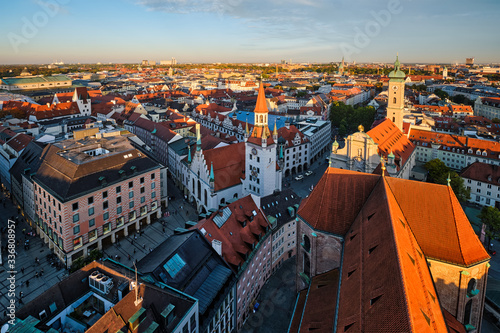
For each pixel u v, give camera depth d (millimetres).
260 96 105000
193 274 61656
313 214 67875
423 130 181125
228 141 147375
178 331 48219
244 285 71875
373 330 35844
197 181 118438
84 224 92125
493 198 128500
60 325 49156
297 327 57469
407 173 141125
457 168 164875
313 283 63844
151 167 110000
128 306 46469
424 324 33812
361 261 49125
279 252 90812
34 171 105375
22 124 177250
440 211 57719
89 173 95062
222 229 75000
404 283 36188
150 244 100875
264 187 108812
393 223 47219
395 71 154125
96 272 54719
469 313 58031
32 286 81375
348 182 66188
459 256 55000
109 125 181000
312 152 187000
